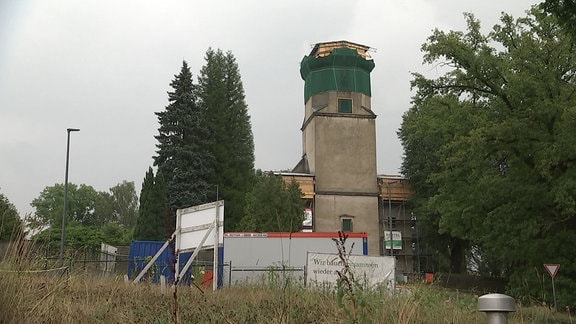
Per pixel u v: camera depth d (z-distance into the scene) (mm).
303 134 71750
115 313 6207
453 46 29312
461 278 42062
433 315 7426
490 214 28781
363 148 65812
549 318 9500
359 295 5105
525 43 27609
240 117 65500
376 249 63188
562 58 27281
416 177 65562
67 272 7211
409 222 68125
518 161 28391
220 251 27797
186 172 57188
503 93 28562
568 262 27391
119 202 107375
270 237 28109
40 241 6176
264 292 9070
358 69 67812
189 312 6691
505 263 31688
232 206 60375
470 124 29891
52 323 5145
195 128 58938
